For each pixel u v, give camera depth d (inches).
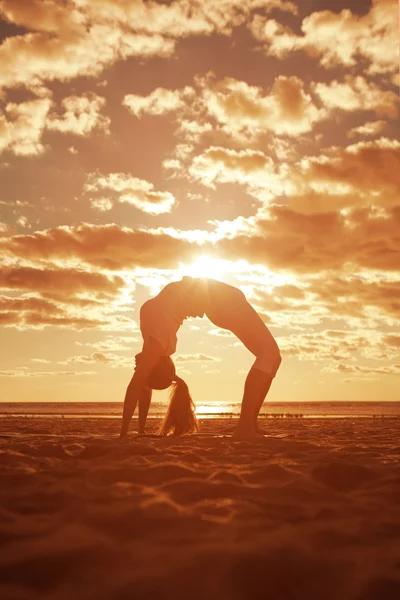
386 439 219.5
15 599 45.5
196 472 107.7
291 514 75.2
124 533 65.2
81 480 98.8
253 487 91.8
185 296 206.7
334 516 74.0
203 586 48.1
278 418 832.9
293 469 114.6
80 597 45.5
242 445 172.6
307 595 47.1
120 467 111.3
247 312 208.8
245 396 202.8
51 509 77.9
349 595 46.8
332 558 54.7
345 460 132.5
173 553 56.7
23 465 122.6
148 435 213.9
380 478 102.8
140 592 46.5
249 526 68.2
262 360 204.1
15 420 605.9
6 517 72.2
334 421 633.6
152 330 199.3
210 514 74.8
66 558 54.6
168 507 77.5
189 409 223.8
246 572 50.9
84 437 223.0
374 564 53.5
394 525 69.5
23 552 56.4
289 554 55.2
